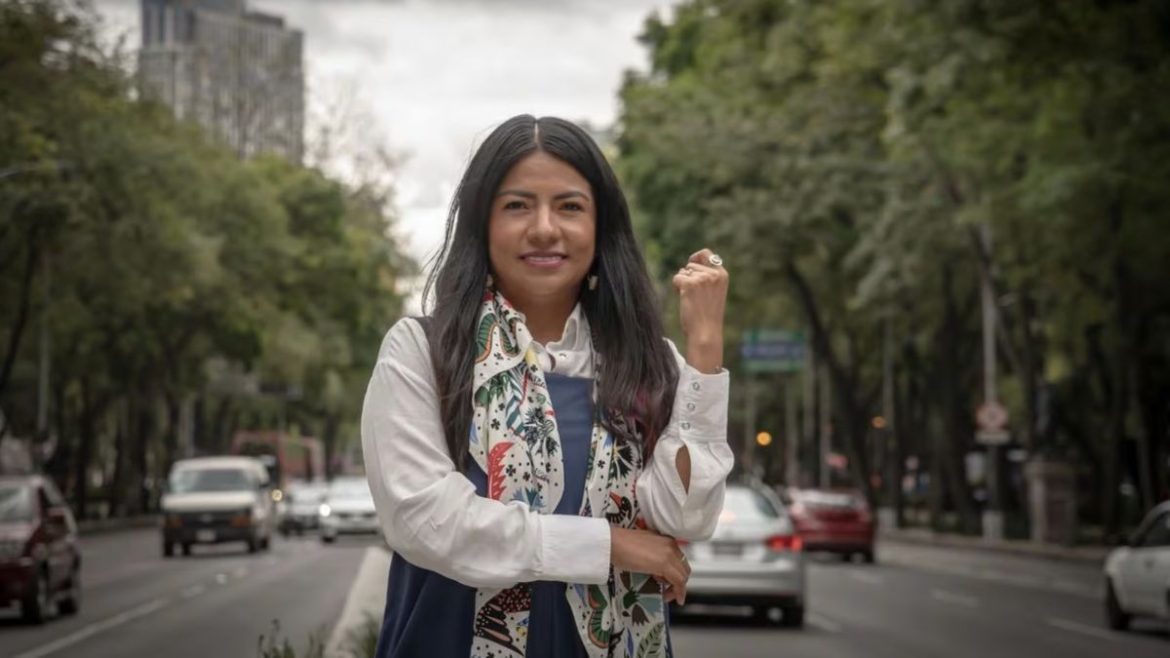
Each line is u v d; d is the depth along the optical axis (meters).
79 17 36.56
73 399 71.44
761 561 20.48
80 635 19.42
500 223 3.31
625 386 3.23
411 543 3.05
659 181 49.38
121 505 67.75
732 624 21.20
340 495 51.75
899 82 28.02
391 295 79.81
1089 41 24.52
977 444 67.69
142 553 42.72
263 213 58.88
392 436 3.13
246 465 42.47
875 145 43.50
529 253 3.29
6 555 20.39
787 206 44.84
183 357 67.19
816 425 84.69
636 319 3.33
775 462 98.94
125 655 16.97
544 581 3.16
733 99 47.00
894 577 32.62
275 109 70.62
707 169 47.22
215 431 81.81
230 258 58.41
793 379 89.25
